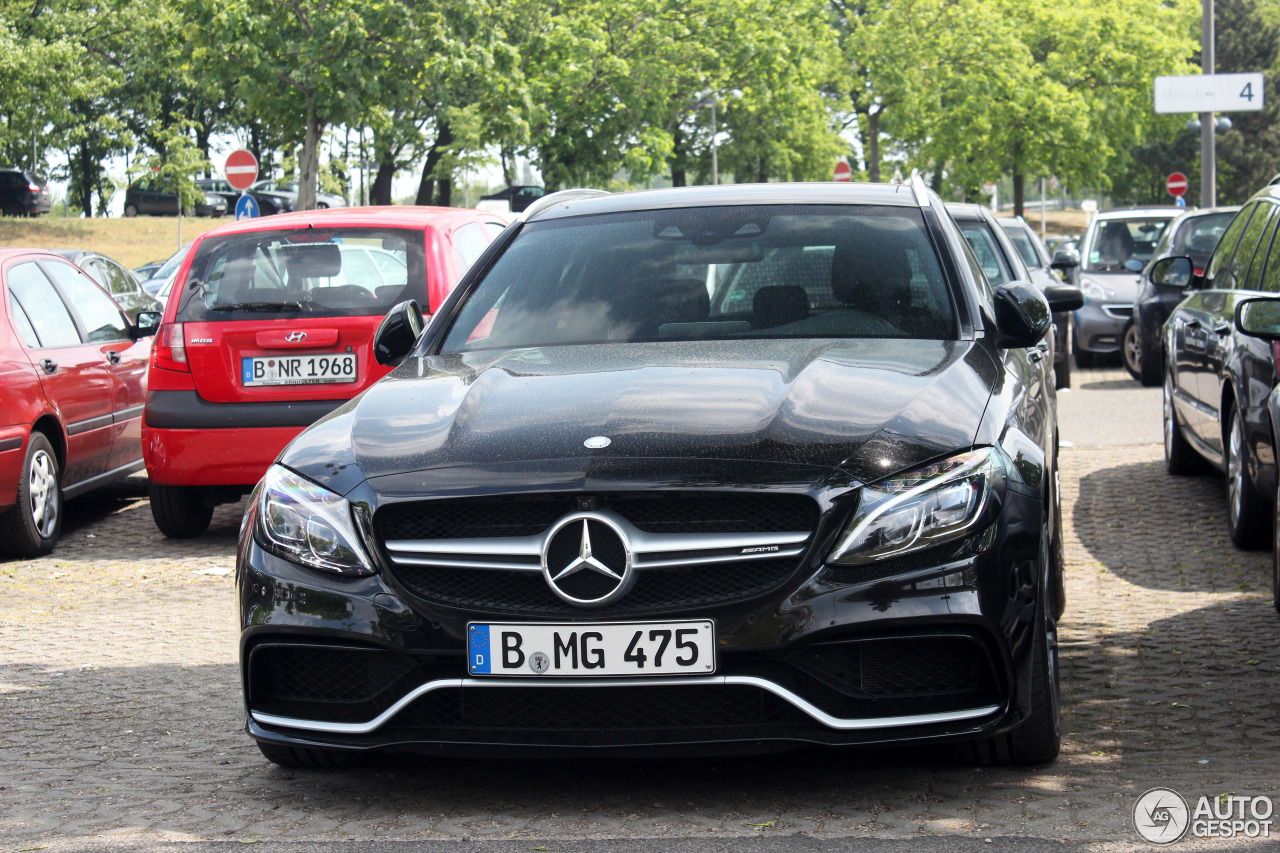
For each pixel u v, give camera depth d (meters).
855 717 3.60
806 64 49.88
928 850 3.34
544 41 41.38
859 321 4.73
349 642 3.73
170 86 64.00
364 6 26.78
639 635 3.56
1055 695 3.98
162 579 7.84
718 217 5.31
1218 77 24.64
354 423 4.15
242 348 8.32
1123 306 17.48
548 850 3.43
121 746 4.65
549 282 5.11
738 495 3.60
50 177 68.38
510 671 3.61
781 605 3.54
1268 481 6.84
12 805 4.01
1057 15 55.81
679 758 4.24
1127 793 3.77
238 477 8.35
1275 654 5.39
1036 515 3.80
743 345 4.57
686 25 45.72
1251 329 5.81
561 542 3.61
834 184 5.61
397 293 8.31
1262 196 8.62
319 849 3.50
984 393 4.11
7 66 46.19
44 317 9.16
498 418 3.98
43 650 6.22
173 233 52.94
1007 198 108.00
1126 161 63.94
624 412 3.92
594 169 42.97
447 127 38.19
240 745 4.62
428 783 4.10
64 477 9.04
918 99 48.47
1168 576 6.94
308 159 27.28
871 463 3.66
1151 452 10.99
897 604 3.55
